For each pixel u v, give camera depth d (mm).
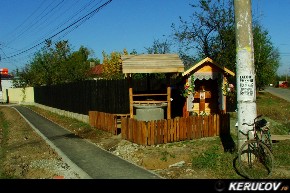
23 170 10016
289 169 8500
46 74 43688
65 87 26297
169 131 12336
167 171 9078
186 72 15523
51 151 12891
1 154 13125
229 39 27812
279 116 20719
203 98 16859
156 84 20797
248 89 8812
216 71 15938
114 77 34531
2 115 33188
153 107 14594
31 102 47406
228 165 8766
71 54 44594
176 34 30344
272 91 56000
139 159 10773
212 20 28812
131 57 15406
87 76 41938
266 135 8734
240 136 8922
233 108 19922
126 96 18797
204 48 29750
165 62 14938
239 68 8898
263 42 34156
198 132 12945
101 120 16844
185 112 15836
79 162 10773
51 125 22266
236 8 8891
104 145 13594
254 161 8547
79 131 18109
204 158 9672
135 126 12617
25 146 14422
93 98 20484
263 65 34125
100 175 9016
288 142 11305
